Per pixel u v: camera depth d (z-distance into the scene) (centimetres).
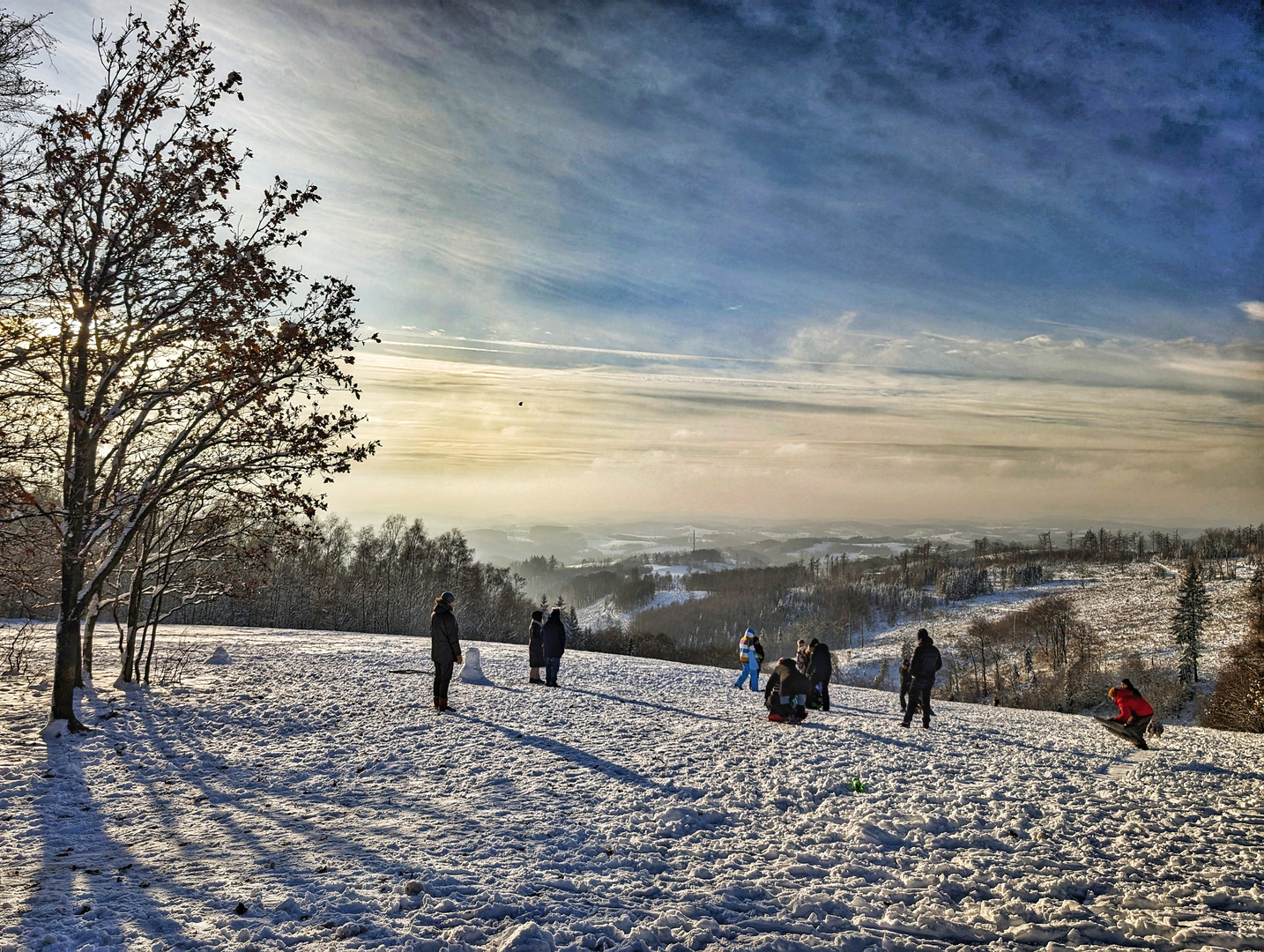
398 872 612
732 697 1941
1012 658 14000
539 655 1944
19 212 1104
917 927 542
